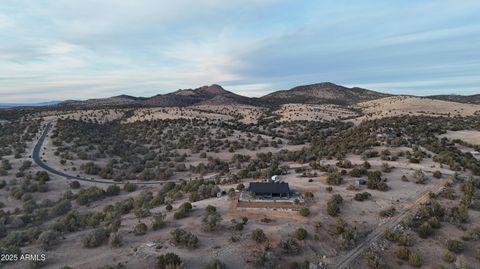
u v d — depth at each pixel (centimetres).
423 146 10344
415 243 4491
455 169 7619
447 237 4591
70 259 4009
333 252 4275
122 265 3722
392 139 10988
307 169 8662
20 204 8088
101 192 9012
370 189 6419
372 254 4169
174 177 11319
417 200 5825
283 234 4519
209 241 4341
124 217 6053
